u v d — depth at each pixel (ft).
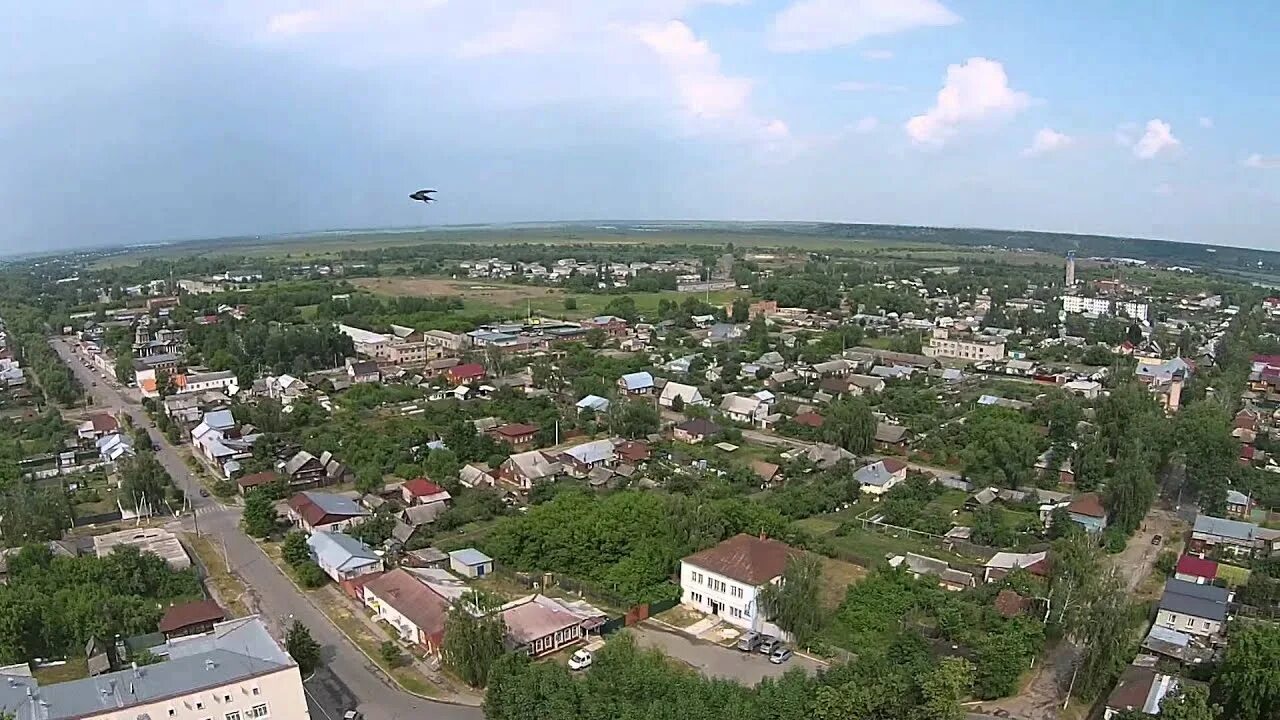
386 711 218.18
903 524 353.92
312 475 407.03
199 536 344.49
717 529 306.35
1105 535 339.57
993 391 596.29
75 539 327.47
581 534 302.86
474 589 276.41
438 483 385.70
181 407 528.63
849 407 474.08
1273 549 317.22
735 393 569.23
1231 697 212.02
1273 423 510.99
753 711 193.06
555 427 471.21
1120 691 219.41
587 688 203.10
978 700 227.61
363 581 290.35
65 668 239.71
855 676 208.44
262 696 199.41
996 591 274.57
